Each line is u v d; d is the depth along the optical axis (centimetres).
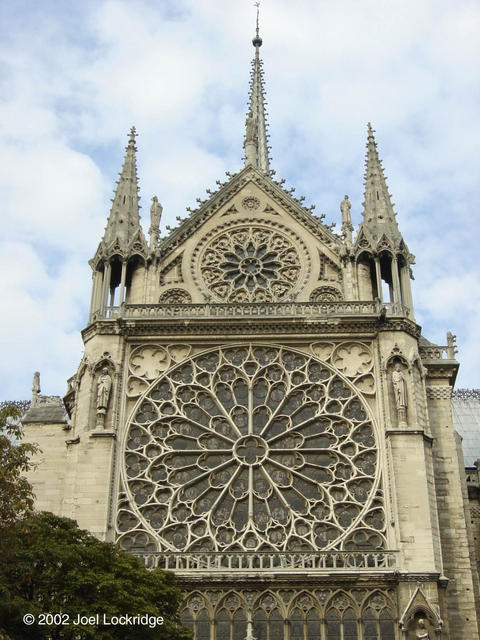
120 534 4869
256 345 5400
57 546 3856
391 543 4806
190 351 5406
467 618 4847
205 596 4634
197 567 4706
